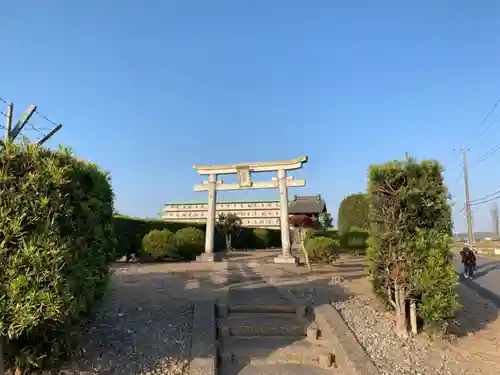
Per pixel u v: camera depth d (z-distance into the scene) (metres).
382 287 7.00
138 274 13.04
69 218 4.32
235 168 19.39
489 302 9.60
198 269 14.81
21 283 3.63
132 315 7.17
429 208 6.46
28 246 3.72
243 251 28.38
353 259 19.58
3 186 3.75
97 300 5.66
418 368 5.40
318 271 14.25
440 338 6.41
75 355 5.21
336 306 8.18
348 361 5.51
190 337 6.21
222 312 7.82
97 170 5.52
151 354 5.57
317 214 32.81
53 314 3.76
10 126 10.70
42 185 3.92
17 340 4.21
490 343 6.44
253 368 5.82
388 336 6.51
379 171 6.77
